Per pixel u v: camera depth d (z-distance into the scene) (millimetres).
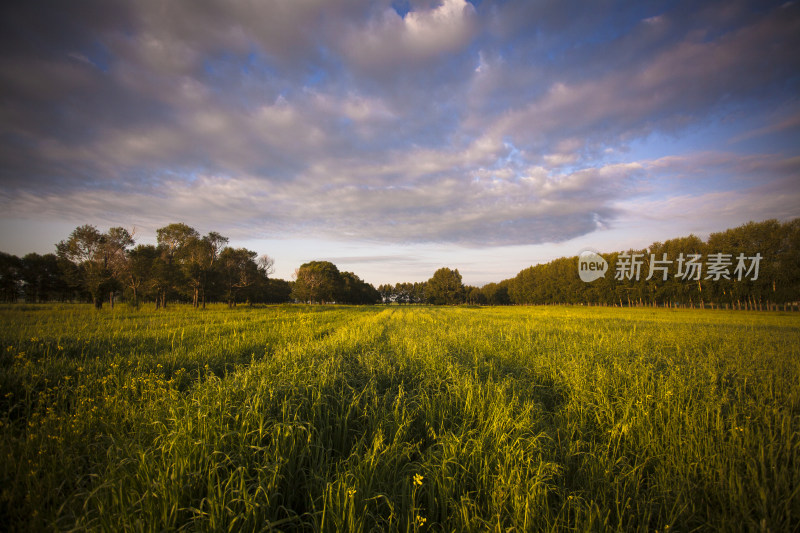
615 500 3002
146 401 4949
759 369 7609
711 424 4328
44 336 9461
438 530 2877
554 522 2805
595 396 5367
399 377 6660
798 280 49531
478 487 3213
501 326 18812
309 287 76625
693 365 7578
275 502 2910
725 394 5340
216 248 49031
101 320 16234
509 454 3510
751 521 2668
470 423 4434
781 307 52750
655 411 4699
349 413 4410
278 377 5477
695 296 61719
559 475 3436
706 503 3104
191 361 7926
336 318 26875
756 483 3037
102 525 2453
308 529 2836
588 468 3578
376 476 3279
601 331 15695
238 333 13570
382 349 9914
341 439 4109
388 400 5090
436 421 4680
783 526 2686
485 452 3666
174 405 4086
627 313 46656
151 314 24047
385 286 161250
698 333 15406
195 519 2564
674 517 2844
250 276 51938
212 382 5227
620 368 6797
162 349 9555
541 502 2980
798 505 2836
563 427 4605
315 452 3650
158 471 2949
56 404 4754
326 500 2855
